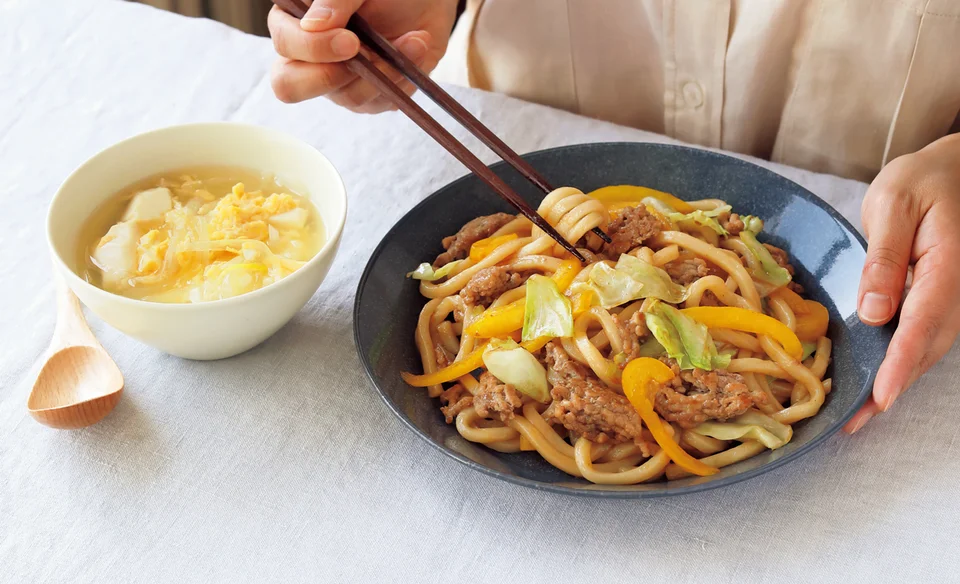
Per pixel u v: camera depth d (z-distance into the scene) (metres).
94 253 0.59
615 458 0.56
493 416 0.58
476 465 0.51
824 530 0.53
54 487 0.56
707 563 0.52
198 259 0.58
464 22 0.86
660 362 0.56
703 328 0.57
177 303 0.56
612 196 0.65
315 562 0.53
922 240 0.58
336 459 0.56
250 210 0.60
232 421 0.58
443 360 0.60
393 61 0.62
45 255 0.66
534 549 0.53
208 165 0.64
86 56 0.80
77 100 0.77
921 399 0.57
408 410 0.57
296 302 0.58
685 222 0.63
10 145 0.74
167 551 0.53
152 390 0.59
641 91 0.79
